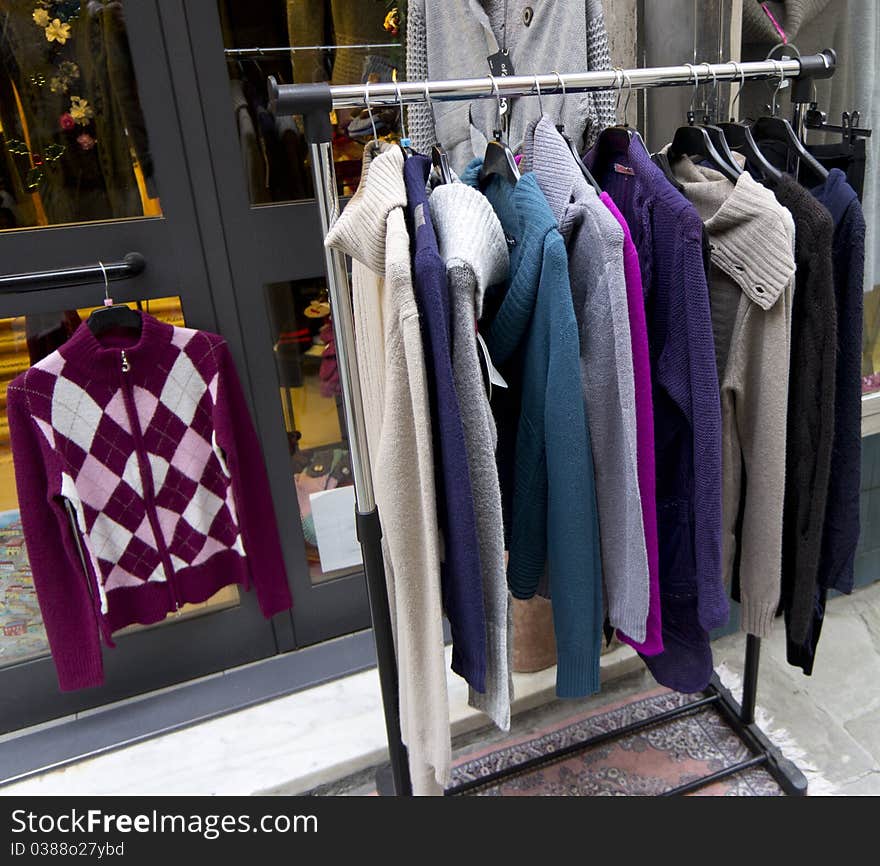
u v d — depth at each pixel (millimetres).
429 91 818
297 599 1736
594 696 1668
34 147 1279
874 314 1757
